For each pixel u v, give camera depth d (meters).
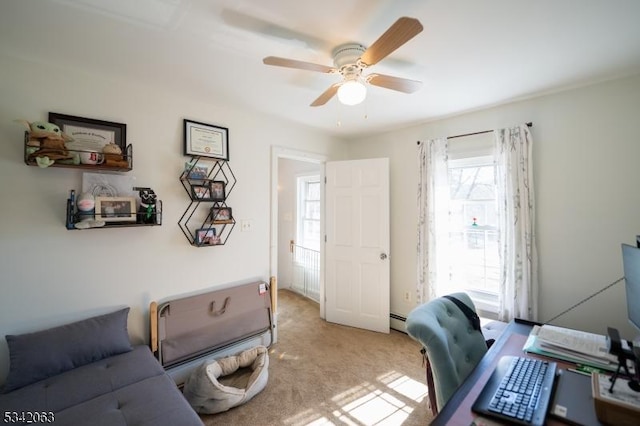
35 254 1.73
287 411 1.92
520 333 1.48
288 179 4.86
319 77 1.97
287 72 1.90
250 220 2.74
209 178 2.46
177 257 2.29
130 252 2.06
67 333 1.68
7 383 1.45
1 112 1.63
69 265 1.83
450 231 2.82
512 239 2.35
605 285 2.04
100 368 1.64
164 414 1.33
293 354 2.66
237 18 1.35
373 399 2.05
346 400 2.03
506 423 0.83
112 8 1.27
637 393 0.84
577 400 0.91
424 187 2.93
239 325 2.42
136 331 2.08
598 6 1.28
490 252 2.65
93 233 1.92
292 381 2.24
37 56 1.68
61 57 1.70
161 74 1.92
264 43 1.56
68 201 1.75
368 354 2.67
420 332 1.21
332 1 1.24
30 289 1.71
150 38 1.51
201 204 2.42
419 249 2.96
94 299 1.92
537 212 2.30
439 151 2.83
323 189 3.53
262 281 2.79
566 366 1.13
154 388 1.51
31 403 1.35
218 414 1.88
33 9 1.27
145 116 2.13
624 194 1.97
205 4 1.26
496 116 2.52
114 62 1.76
